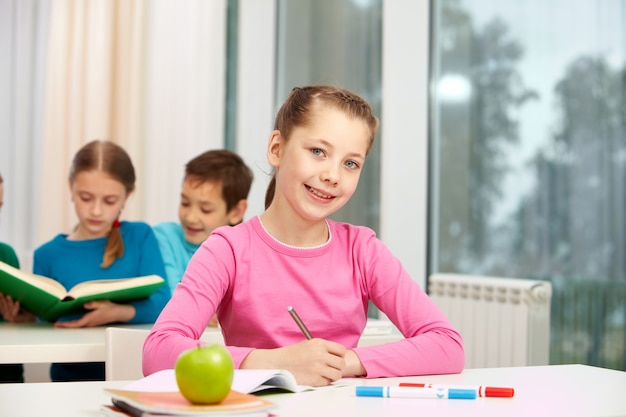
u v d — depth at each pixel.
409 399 0.95
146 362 1.14
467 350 2.58
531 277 2.65
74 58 3.54
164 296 2.13
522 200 2.68
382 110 3.02
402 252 2.96
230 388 0.82
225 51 3.90
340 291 1.32
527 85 2.67
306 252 1.32
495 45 2.78
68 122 3.53
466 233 2.87
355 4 3.31
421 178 2.97
